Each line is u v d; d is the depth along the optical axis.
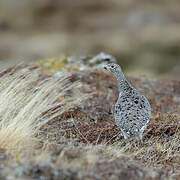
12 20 137.50
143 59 106.75
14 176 23.00
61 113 33.44
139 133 29.12
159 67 104.12
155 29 119.19
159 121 34.28
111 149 27.20
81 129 32.78
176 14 132.50
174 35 114.25
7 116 29.83
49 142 27.92
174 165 27.92
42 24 136.62
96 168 24.34
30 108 30.19
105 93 41.19
